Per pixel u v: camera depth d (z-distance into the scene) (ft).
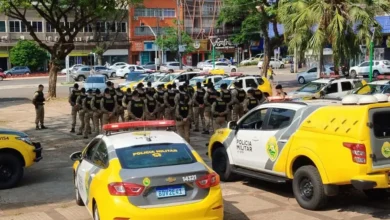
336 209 26.96
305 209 26.94
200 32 257.75
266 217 25.86
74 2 92.84
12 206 29.07
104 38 222.89
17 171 33.65
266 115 30.35
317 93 67.92
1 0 88.74
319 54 70.79
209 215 20.03
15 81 173.47
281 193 30.81
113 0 94.43
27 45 203.21
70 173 37.99
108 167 21.18
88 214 27.04
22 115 79.25
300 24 69.77
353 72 123.13
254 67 225.35
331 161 24.98
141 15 237.66
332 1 67.72
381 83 61.36
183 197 19.94
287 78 162.91
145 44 238.48
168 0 243.81
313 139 26.18
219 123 50.72
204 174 20.47
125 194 19.49
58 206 28.84
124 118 55.52
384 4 70.44
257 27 236.22
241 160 31.94
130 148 22.17
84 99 55.26
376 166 23.88
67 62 163.73
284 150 28.02
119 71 179.83
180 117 46.96
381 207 27.40
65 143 52.21
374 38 76.13
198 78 88.17
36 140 54.49
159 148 22.29
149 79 98.73
